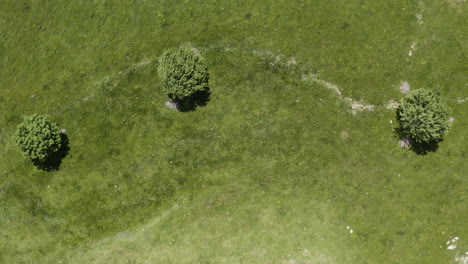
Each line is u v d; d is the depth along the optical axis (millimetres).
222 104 36125
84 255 34750
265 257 33812
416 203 34219
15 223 35469
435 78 35719
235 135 35688
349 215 34188
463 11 36531
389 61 36094
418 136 32812
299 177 34875
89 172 35750
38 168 35938
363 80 35906
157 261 34250
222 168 35281
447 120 32438
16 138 33375
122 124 36312
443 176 34438
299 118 35656
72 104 36906
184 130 35906
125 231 34906
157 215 34969
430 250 33625
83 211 35281
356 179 34656
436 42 36188
